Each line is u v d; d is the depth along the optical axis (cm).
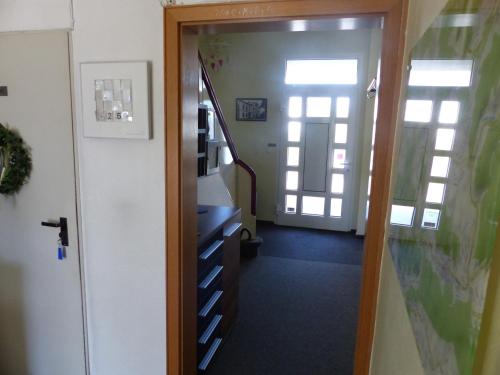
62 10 158
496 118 33
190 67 155
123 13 150
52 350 192
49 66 164
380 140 129
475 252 36
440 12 64
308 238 496
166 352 171
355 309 303
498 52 34
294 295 326
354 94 496
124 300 174
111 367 183
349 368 229
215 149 343
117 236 169
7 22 166
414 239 71
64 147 169
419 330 62
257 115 539
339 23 136
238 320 282
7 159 173
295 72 518
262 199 558
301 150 529
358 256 430
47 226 179
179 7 141
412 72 94
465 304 38
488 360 33
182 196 157
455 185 46
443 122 55
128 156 160
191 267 173
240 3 135
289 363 232
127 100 152
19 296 192
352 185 515
